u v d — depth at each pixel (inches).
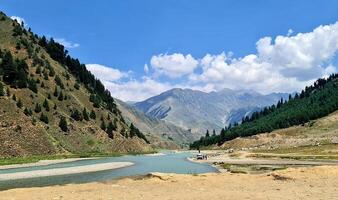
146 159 5816.9
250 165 3671.3
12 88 7509.8
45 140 6289.4
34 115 7007.9
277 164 3644.2
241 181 1392.7
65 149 6752.0
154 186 1253.1
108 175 2842.0
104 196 997.2
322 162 3759.8
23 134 5954.7
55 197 995.3
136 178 1504.7
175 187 1219.9
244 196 951.0
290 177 1421.0
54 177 2701.8
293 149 6766.7
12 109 6338.6
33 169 3575.3
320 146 6604.3
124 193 1060.5
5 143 5477.4
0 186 2121.1
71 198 970.7
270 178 1456.7
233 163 4121.6
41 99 7805.1
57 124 7386.8
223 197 939.3
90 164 4360.2
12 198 1003.3
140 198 949.2
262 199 898.1
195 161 5027.1
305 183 1273.4
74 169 3499.0
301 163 3661.4
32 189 1217.4
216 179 1455.5
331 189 1085.1
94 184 1346.0
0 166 4072.3
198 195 988.6
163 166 3939.5
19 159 4980.3
